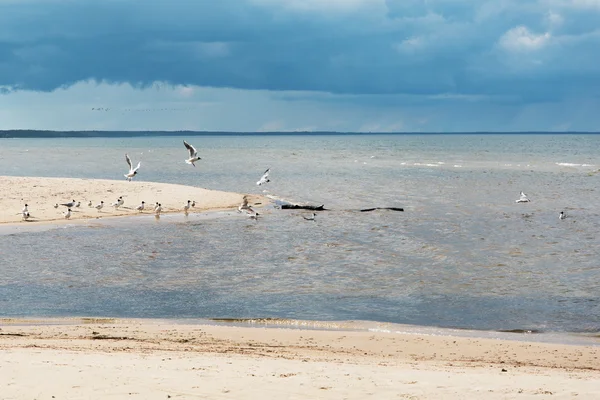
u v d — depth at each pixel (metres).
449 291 24.02
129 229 37.75
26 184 52.47
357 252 31.56
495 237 36.09
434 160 129.25
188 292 23.59
